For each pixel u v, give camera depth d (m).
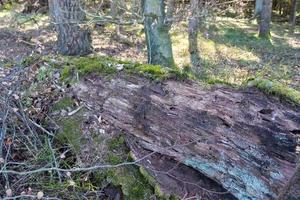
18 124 3.01
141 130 2.84
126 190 2.65
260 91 2.67
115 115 2.97
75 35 7.79
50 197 2.54
